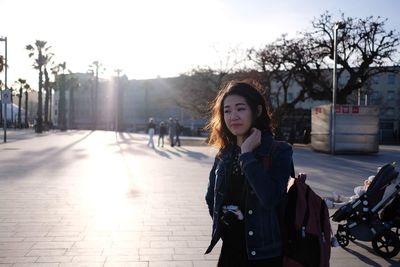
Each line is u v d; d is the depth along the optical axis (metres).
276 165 2.39
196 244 5.83
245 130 2.53
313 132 26.67
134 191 10.00
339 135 22.92
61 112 66.50
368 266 5.20
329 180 12.54
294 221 2.43
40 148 23.92
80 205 8.23
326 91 33.94
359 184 11.79
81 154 20.34
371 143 22.94
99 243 5.78
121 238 6.04
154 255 5.34
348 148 22.92
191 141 36.44
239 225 2.50
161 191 10.07
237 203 2.51
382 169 5.64
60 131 61.19
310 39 32.88
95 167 14.88
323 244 2.47
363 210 5.65
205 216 7.48
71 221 6.96
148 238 6.07
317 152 25.41
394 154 24.17
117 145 28.14
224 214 2.49
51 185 10.68
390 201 5.65
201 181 11.86
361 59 32.38
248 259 2.41
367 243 6.15
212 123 2.79
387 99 80.94
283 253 2.43
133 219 7.18
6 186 10.45
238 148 2.62
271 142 2.46
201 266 4.98
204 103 35.88
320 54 32.66
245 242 2.46
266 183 2.28
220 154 2.72
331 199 7.93
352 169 15.59
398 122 80.31
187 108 38.84
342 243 5.97
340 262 5.34
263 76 34.47
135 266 4.93
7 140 32.41
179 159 18.70
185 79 38.41
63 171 13.58
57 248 5.53
